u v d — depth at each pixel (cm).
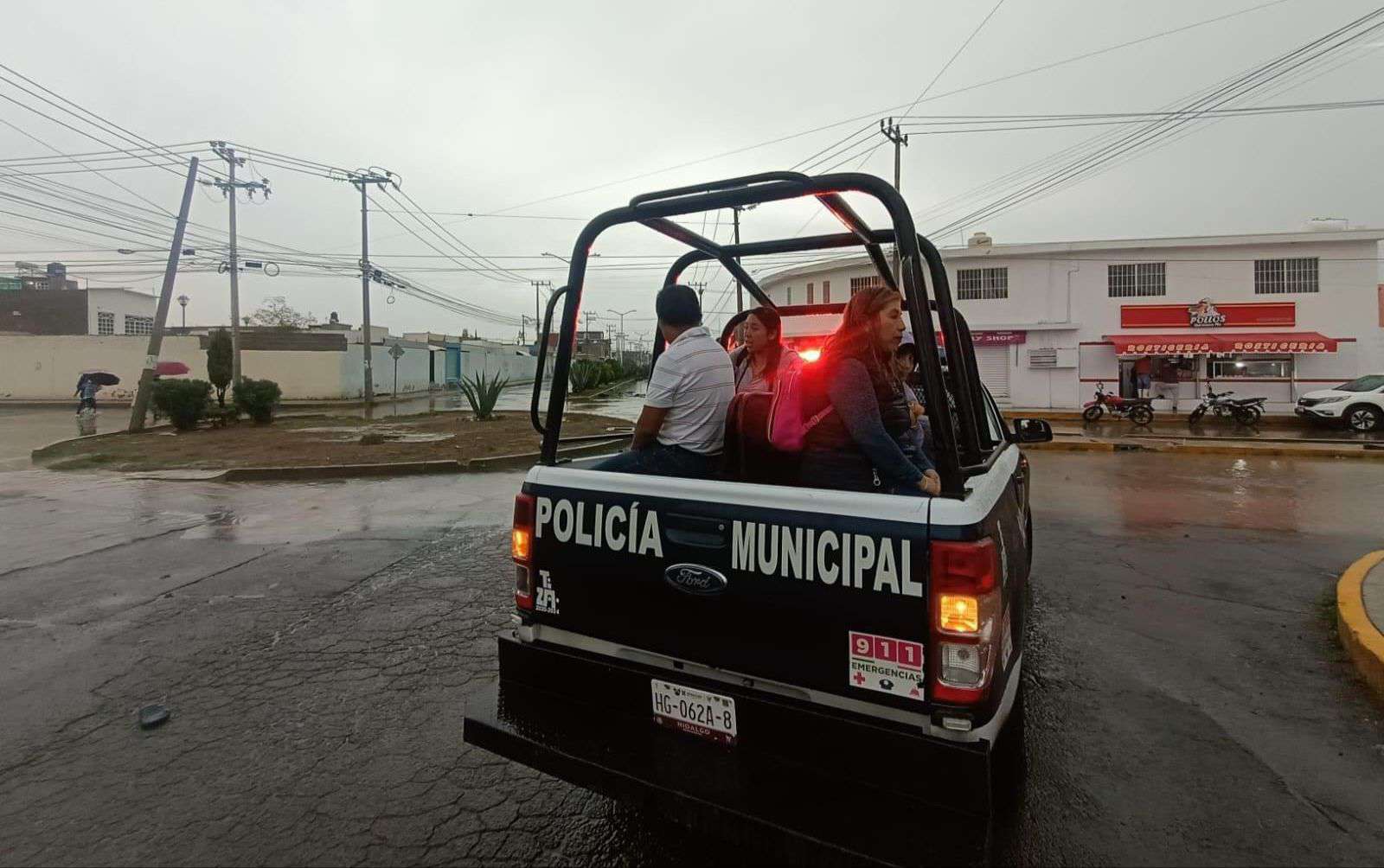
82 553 645
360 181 2867
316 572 580
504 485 1051
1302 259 2427
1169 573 555
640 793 198
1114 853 234
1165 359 2525
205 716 339
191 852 242
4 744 313
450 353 5116
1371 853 233
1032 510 821
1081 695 349
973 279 2656
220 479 1107
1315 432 1873
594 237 264
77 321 5153
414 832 253
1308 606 476
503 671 251
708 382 279
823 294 3042
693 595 216
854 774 189
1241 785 273
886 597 189
